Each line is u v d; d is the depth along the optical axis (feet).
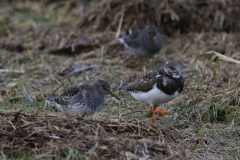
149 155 24.18
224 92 36.94
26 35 61.98
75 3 73.51
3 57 53.21
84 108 32.50
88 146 24.84
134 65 50.34
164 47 58.03
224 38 58.44
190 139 29.58
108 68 47.55
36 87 42.65
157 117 35.58
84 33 61.05
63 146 24.72
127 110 36.99
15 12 73.46
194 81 43.91
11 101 38.45
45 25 66.44
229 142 29.25
